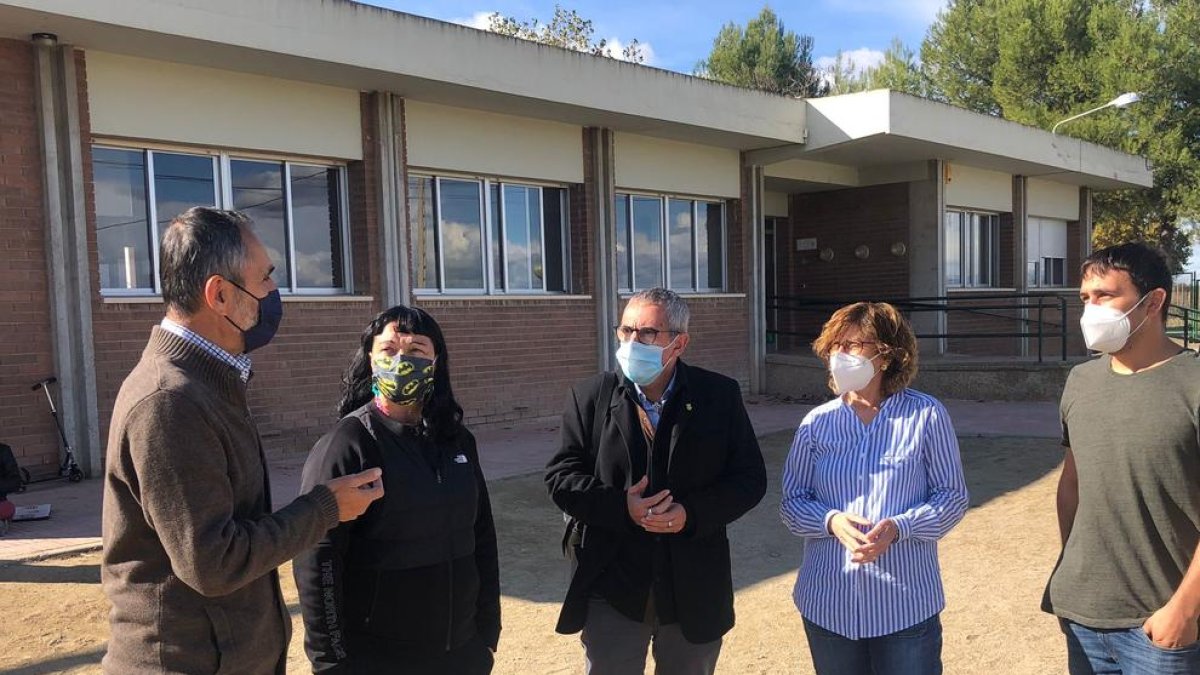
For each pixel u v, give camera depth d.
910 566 2.68
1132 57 24.47
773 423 11.09
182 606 2.00
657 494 2.79
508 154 10.90
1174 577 2.39
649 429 2.96
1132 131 24.92
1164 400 2.39
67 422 7.58
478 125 10.60
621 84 10.84
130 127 7.98
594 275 11.88
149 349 2.08
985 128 14.17
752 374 14.04
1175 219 26.28
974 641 4.25
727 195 13.62
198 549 1.88
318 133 9.24
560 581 5.21
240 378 2.14
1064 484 2.79
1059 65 25.55
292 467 8.37
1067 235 19.33
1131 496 2.43
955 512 2.70
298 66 8.50
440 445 2.63
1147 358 2.48
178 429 1.92
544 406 11.31
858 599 2.68
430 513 2.53
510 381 10.95
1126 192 24.80
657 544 2.88
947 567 5.33
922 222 15.15
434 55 9.12
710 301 13.43
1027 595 4.84
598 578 2.93
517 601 4.90
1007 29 26.89
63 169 7.57
